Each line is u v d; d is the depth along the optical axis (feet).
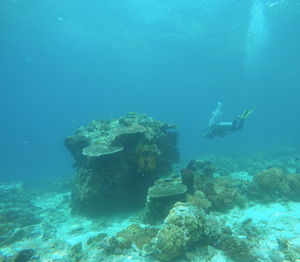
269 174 31.27
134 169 31.76
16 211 37.45
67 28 93.71
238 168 57.00
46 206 45.11
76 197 33.19
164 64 161.99
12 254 24.50
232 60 155.12
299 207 26.25
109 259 19.57
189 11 84.48
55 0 72.69
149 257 18.70
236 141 182.70
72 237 26.55
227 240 18.25
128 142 32.53
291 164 52.75
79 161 37.73
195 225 17.94
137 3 77.92
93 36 104.47
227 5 80.33
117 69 175.42
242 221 23.72
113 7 79.97
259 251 17.88
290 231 20.81
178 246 17.19
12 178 103.65
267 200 28.76
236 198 28.73
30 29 92.12
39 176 102.83
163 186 26.66
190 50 130.21
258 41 117.08
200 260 17.22
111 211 32.73
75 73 180.86
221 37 110.73
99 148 30.73
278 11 84.02
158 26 97.25
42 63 145.89
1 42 102.89
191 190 27.68
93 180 31.14
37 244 26.30
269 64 167.73
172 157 43.11
